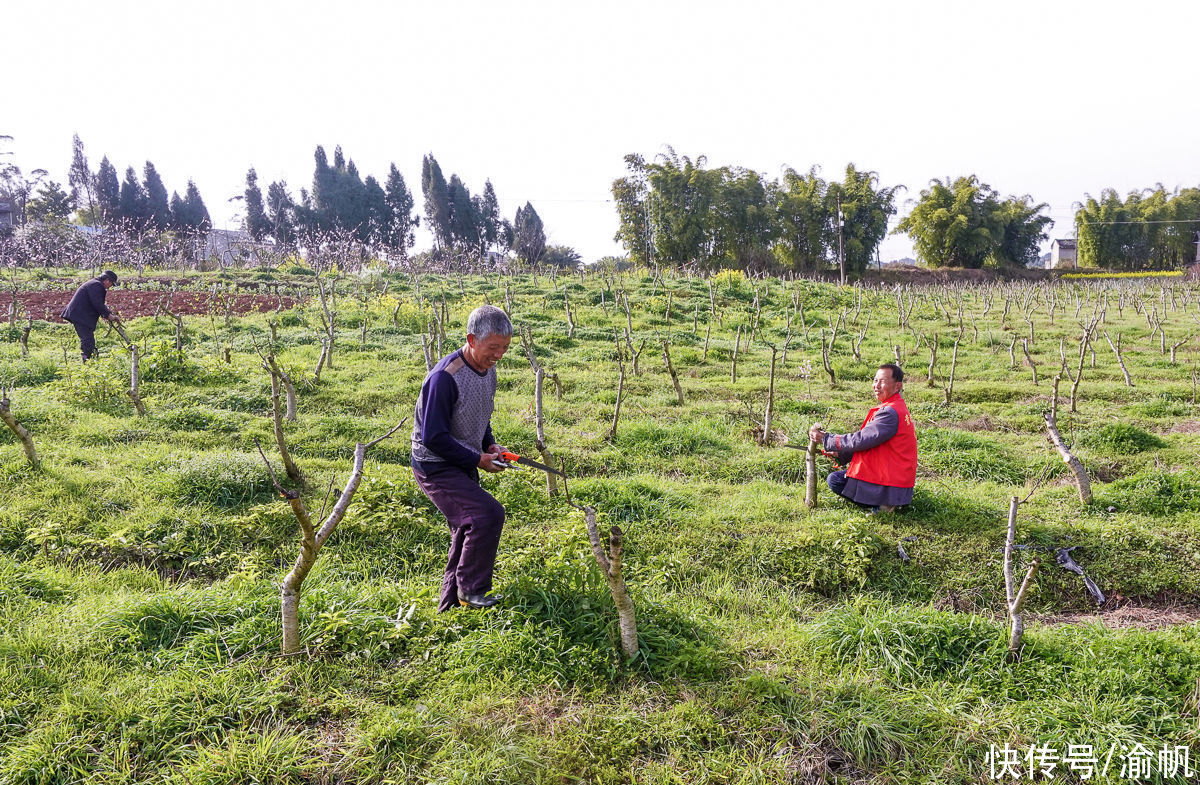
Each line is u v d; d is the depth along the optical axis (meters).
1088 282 39.22
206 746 3.29
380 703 3.59
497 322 3.85
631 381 11.11
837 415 9.38
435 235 54.84
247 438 7.42
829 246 46.38
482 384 3.99
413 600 4.24
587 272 28.14
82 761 3.16
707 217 42.41
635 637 3.93
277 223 49.66
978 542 5.60
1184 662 4.04
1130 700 3.73
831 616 4.56
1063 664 4.04
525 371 11.54
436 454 3.88
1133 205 58.59
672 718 3.59
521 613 4.20
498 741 3.33
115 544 5.06
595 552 3.80
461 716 3.48
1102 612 5.03
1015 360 14.10
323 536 3.68
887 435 5.70
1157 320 18.33
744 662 4.06
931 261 52.88
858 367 13.09
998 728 3.60
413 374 10.55
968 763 3.43
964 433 8.13
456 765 3.19
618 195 44.31
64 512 5.43
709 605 4.84
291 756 3.19
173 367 9.70
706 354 13.33
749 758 3.39
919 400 10.66
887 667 4.04
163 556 5.09
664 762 3.34
